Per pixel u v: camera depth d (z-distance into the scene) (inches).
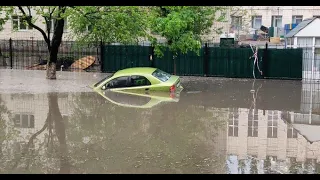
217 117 458.3
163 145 343.3
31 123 424.8
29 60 992.9
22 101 538.3
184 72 842.8
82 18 711.1
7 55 1009.5
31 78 761.6
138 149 331.0
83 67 902.4
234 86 697.0
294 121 442.6
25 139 364.2
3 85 669.3
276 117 462.0
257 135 379.6
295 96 602.2
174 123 426.3
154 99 557.0
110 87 614.5
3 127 408.5
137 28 737.0
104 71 885.8
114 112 477.1
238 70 816.3
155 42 748.0
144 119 442.9
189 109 498.0
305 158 307.1
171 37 704.4
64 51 941.8
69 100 545.6
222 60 821.2
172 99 561.6
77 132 388.5
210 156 311.7
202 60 829.8
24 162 298.2
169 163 294.4
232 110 497.7
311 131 396.8
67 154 317.7
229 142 353.7
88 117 451.8
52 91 612.4
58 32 732.0
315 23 807.7
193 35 756.0
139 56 860.6
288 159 304.5
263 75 804.6
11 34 1180.5
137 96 574.6
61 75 820.6
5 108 496.7
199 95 597.3
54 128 404.5
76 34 979.3
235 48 811.4
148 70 624.4
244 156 311.6
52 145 344.2
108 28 729.0
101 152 322.7
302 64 782.5
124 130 395.5
